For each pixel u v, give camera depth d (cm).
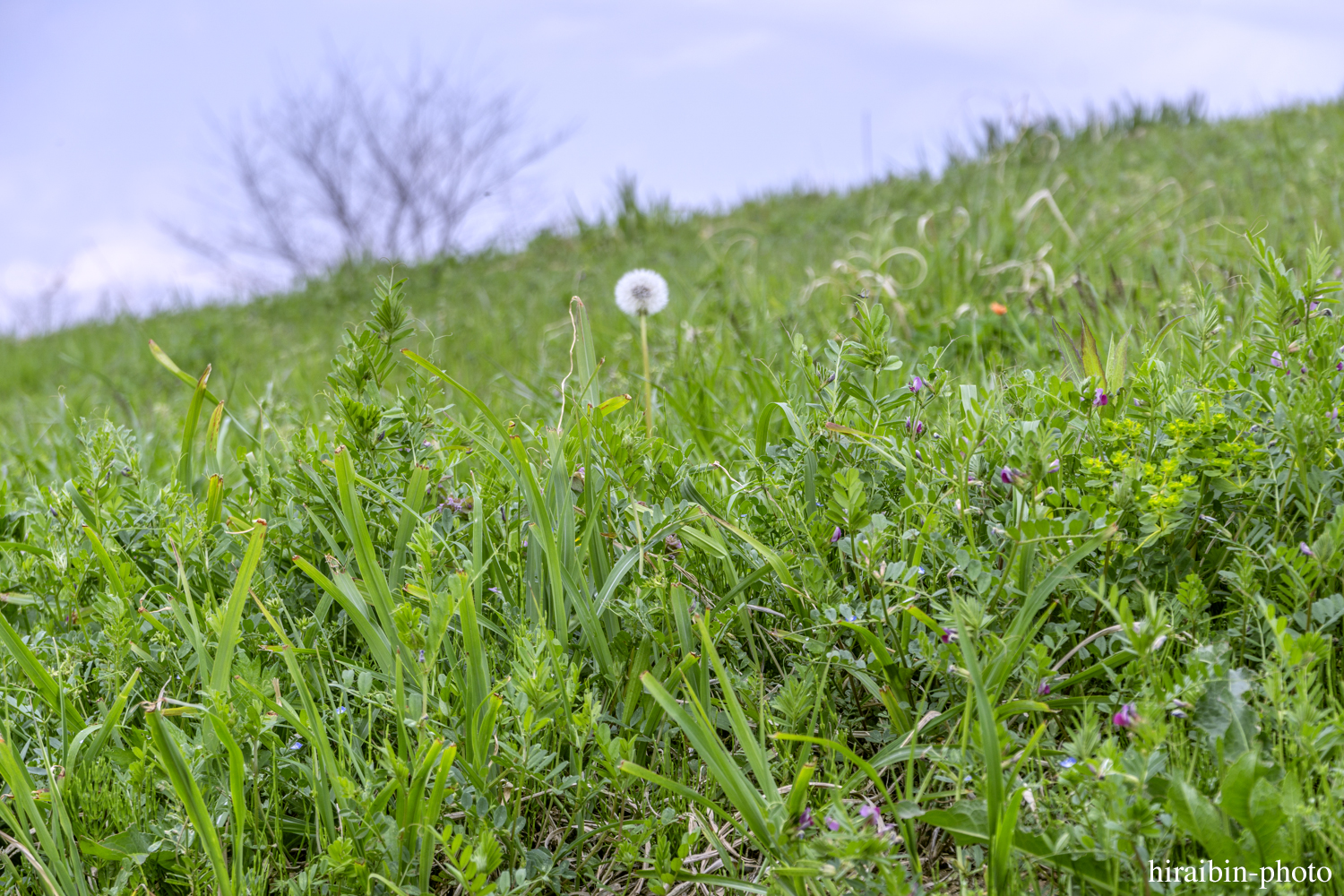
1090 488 161
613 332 502
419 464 201
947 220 713
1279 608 147
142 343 954
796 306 449
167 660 171
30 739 156
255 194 2333
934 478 175
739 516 191
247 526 188
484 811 137
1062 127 1230
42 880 134
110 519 207
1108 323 330
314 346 723
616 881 148
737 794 124
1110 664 139
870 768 126
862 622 155
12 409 659
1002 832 112
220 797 146
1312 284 170
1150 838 115
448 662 160
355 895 131
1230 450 156
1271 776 120
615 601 170
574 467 193
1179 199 585
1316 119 949
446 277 1144
